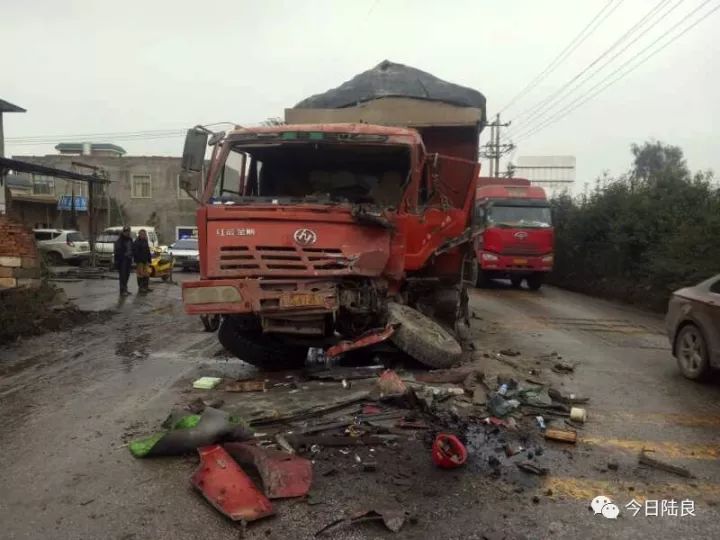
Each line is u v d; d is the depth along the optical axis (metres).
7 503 3.99
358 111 9.12
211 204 6.95
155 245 31.56
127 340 10.11
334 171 7.69
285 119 9.11
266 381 6.91
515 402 5.96
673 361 8.88
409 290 8.16
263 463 4.27
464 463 4.59
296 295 6.41
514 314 14.07
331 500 4.02
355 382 6.69
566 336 10.95
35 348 9.37
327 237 6.62
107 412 5.95
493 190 20.61
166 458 4.73
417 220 7.48
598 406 6.36
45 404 6.25
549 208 20.30
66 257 29.00
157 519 3.79
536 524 3.79
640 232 17.73
